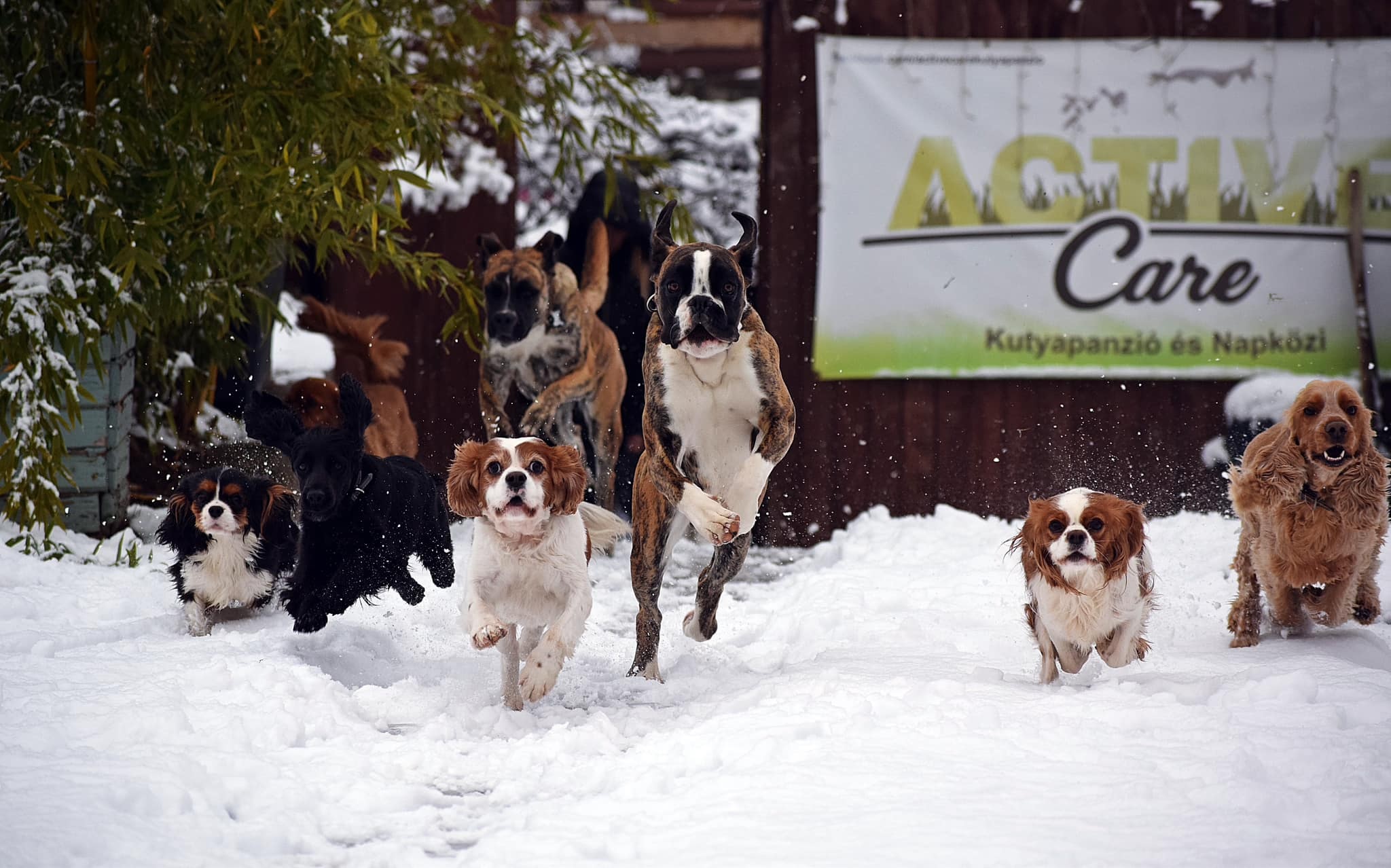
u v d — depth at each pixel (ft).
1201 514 42.52
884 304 44.55
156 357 43.70
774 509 44.65
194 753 19.48
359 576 28.04
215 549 29.14
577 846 16.25
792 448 44.88
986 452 44.88
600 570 39.14
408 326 50.72
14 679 23.47
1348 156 43.83
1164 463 44.78
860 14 44.06
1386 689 21.59
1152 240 44.19
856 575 37.04
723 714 23.12
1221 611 32.78
